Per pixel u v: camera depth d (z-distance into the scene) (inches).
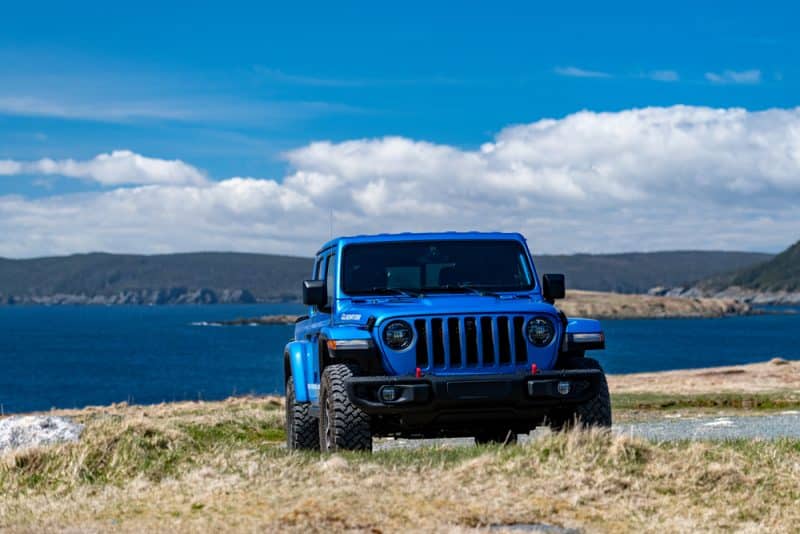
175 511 318.7
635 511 305.4
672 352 5664.4
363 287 441.4
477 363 402.0
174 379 4023.1
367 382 390.0
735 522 301.3
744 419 725.9
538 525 291.7
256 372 4414.4
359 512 297.4
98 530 297.0
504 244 455.5
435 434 447.8
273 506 312.3
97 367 4849.9
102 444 394.0
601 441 354.6
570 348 412.5
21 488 374.9
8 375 4340.6
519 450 356.8
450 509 300.7
